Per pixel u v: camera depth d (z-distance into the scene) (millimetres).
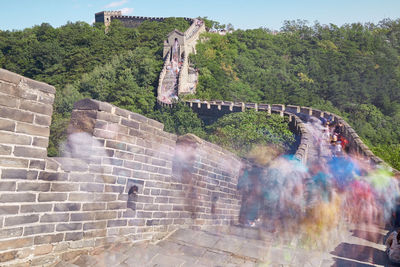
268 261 6547
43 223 5762
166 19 106750
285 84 82938
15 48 94500
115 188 6980
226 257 6703
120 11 119812
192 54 78250
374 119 62000
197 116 44219
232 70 84188
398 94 72500
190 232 8281
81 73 79750
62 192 6039
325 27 122375
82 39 95562
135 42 91750
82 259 6180
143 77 66750
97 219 6652
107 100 62500
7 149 5285
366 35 118250
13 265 5387
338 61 95375
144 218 7676
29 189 5566
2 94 5191
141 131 7520
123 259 6316
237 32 103125
